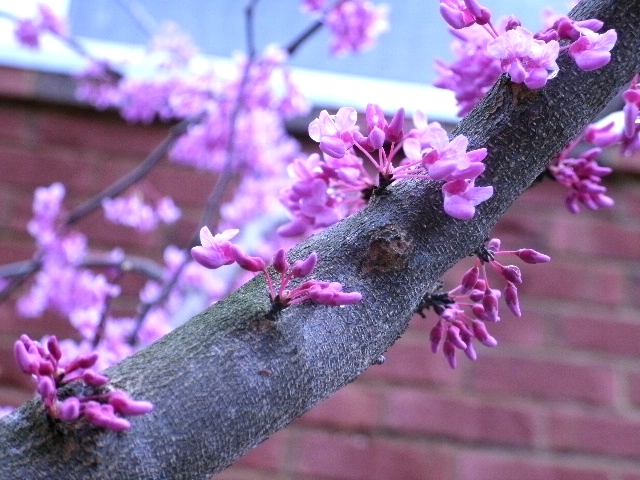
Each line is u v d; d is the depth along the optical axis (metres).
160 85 1.75
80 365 0.60
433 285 0.80
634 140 0.94
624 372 1.82
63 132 1.88
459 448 1.77
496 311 0.86
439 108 1.87
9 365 1.78
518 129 0.74
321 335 0.65
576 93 0.75
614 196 1.91
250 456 1.75
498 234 1.87
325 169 0.86
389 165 0.73
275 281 0.69
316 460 1.75
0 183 1.85
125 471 0.57
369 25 1.75
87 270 1.75
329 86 1.91
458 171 0.68
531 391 1.80
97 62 1.77
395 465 1.75
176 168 1.89
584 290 1.86
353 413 1.77
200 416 0.59
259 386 0.62
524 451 1.77
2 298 1.64
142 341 1.55
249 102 1.72
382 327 0.69
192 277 1.59
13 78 1.87
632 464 1.78
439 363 1.80
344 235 0.71
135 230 1.86
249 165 1.76
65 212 1.81
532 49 0.71
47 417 0.58
